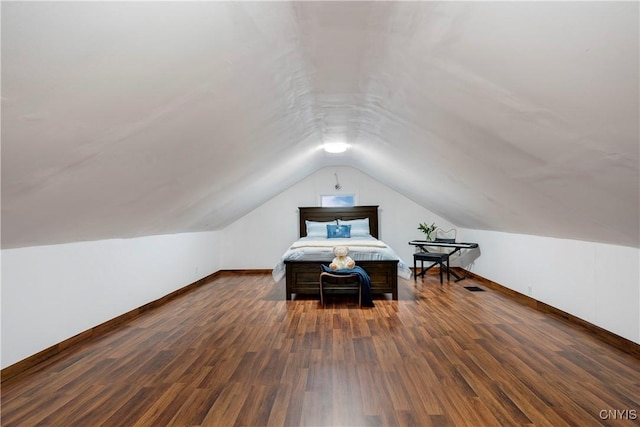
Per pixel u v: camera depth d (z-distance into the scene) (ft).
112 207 8.59
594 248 10.19
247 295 16.07
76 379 7.51
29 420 5.96
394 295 14.65
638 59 3.45
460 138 8.11
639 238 7.87
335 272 13.97
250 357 8.64
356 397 6.64
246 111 7.77
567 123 5.15
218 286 18.31
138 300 12.95
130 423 5.86
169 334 10.53
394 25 5.19
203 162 9.21
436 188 14.87
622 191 6.14
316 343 9.55
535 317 11.84
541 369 7.75
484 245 18.20
